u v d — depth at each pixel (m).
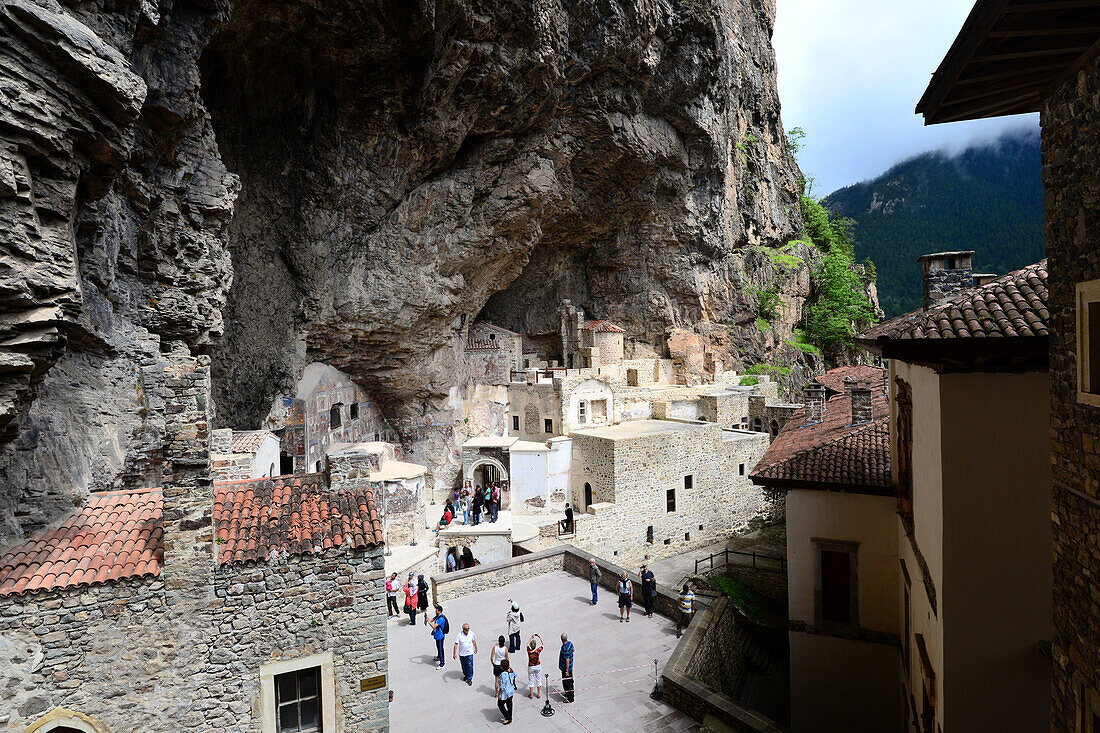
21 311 8.70
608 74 33.62
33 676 9.05
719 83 44.47
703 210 47.78
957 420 9.37
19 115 8.39
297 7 20.78
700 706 14.27
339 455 12.38
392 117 26.52
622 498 33.66
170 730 9.77
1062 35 5.66
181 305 17.12
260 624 10.27
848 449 16.81
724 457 38.88
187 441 9.87
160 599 9.73
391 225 30.58
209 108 22.50
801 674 16.11
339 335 31.30
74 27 9.03
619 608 20.42
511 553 29.34
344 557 10.73
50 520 10.66
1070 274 6.25
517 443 36.66
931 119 7.89
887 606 15.13
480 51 26.03
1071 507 6.29
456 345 40.41
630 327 49.69
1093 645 5.83
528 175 33.88
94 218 12.41
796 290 59.50
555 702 15.21
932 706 10.48
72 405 12.53
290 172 26.28
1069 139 6.23
